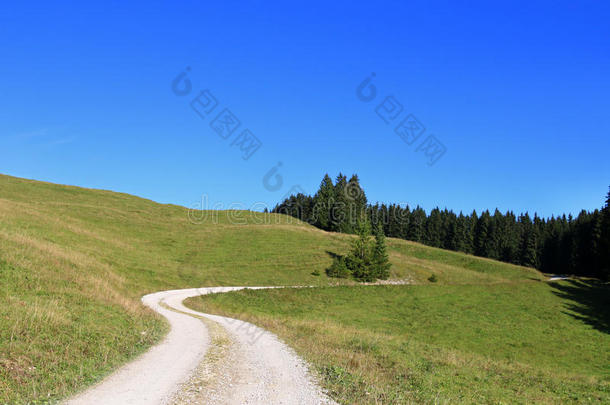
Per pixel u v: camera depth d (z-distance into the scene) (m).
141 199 117.12
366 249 68.56
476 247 138.00
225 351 17.08
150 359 14.83
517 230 143.50
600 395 18.17
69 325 16.42
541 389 18.03
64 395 10.30
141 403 10.16
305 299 51.34
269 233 92.00
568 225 134.12
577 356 35.00
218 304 42.81
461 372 18.73
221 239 85.12
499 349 36.16
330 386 12.58
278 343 19.88
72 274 27.52
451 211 156.88
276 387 12.17
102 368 12.98
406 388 13.88
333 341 22.77
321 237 92.69
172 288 49.34
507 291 58.78
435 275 76.00
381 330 39.97
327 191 120.00
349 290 57.19
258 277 62.91
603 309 50.62
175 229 90.12
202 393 11.27
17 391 10.13
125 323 19.97
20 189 93.50
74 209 84.94
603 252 80.75
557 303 53.09
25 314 15.93
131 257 58.53
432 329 42.12
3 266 23.67
